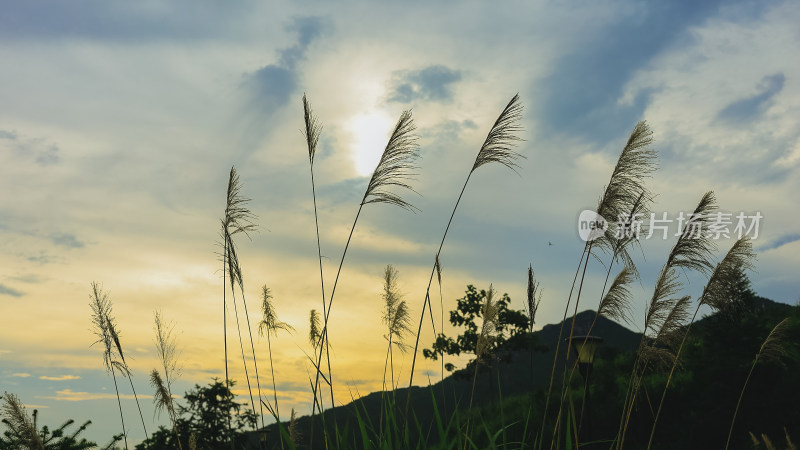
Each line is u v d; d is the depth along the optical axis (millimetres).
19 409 4242
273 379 5215
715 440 14320
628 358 21406
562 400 4629
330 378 4816
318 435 4762
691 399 16141
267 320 6168
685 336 5062
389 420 4641
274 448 4738
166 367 5379
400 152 4754
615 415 14875
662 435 15836
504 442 4703
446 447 4504
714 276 5090
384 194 4809
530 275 5430
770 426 13648
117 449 5434
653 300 5059
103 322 5266
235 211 5488
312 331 6027
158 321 5422
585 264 4750
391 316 5688
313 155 5039
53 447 5820
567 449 4480
